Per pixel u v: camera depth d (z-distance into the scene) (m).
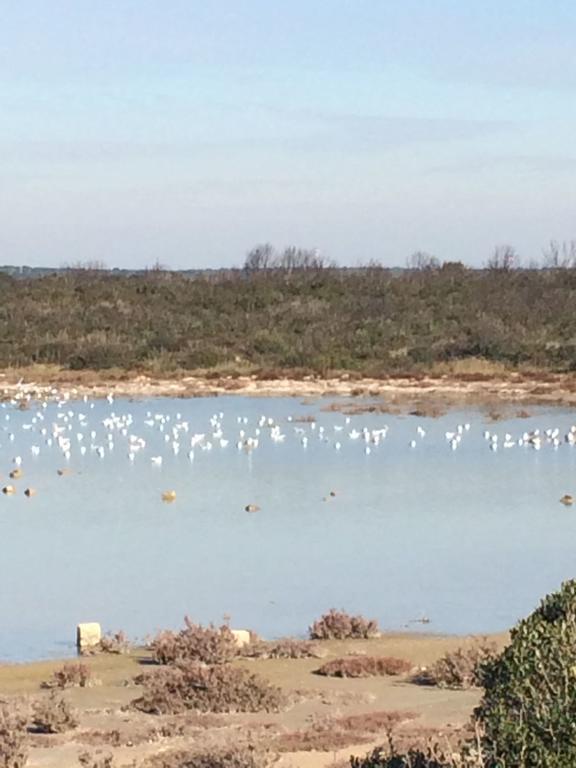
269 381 67.31
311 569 26.91
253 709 16.78
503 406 58.53
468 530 31.16
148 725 16.09
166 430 51.66
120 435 50.62
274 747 14.64
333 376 68.19
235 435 49.91
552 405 58.88
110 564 27.53
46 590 25.25
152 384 66.88
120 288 92.00
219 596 24.61
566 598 12.10
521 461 43.22
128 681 18.61
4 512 34.28
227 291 91.06
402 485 38.34
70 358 73.12
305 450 46.09
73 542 30.00
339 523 32.19
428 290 92.81
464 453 45.12
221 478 40.03
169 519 33.00
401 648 20.53
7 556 28.47
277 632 22.03
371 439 47.47
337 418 54.53
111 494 37.19
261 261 110.44
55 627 22.47
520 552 28.50
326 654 20.17
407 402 60.09
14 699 17.22
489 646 19.66
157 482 39.41
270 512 33.88
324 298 89.81
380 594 24.64
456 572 26.53
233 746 14.39
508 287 94.25
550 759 9.23
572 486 38.00
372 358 72.88
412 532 30.95
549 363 70.31
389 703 17.03
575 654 10.44
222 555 28.36
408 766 10.78
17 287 91.06
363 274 99.94
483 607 23.52
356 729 15.47
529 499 35.78
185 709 16.89
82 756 14.29
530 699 9.95
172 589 25.23
